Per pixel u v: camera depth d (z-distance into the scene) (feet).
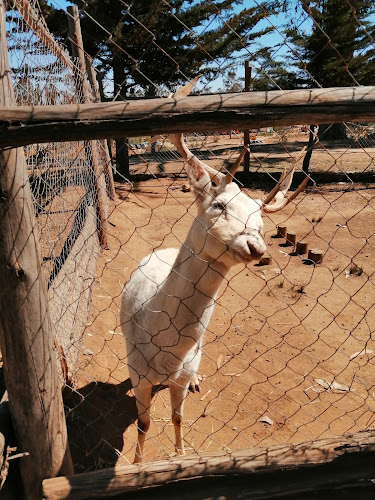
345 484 6.96
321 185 38.34
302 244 24.08
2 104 5.07
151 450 10.45
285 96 5.02
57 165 15.11
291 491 6.88
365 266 22.16
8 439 6.47
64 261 14.29
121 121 4.95
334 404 12.10
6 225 5.41
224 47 28.53
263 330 16.14
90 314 16.70
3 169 5.22
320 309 17.85
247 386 12.98
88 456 9.87
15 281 5.61
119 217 30.01
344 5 25.57
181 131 5.08
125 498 6.76
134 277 11.11
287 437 10.93
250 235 7.52
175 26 31.50
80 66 20.38
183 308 8.20
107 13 32.81
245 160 39.70
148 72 35.17
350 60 31.55
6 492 6.57
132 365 9.34
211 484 6.91
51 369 6.23
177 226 28.68
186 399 12.45
